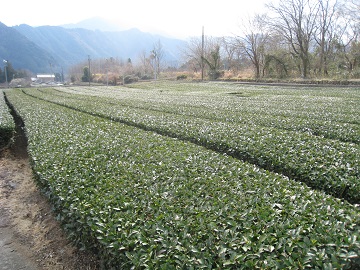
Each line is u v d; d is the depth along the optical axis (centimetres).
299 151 547
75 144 604
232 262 235
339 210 304
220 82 4138
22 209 553
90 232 325
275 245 253
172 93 2702
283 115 1130
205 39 6100
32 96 2278
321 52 3666
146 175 420
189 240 264
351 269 240
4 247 445
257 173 430
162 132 802
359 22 3284
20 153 920
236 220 295
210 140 655
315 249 241
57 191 399
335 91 2316
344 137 731
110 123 889
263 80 3616
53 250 427
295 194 354
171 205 330
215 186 379
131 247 269
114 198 351
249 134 692
